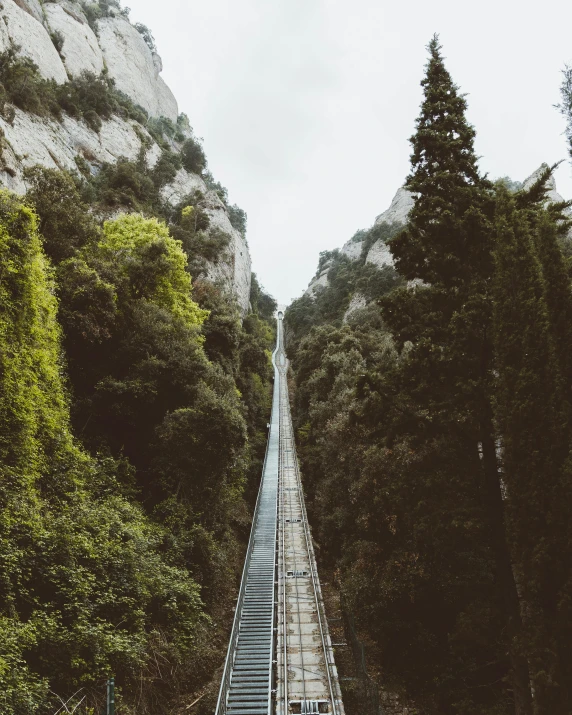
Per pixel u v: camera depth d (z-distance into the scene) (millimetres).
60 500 14539
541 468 8812
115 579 13320
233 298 69188
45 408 15547
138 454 21562
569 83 10695
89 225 24547
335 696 12906
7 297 14297
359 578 17312
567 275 10250
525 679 9680
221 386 26297
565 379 9484
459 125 12625
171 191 77375
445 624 14867
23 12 64562
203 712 12898
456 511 10656
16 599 10492
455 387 11148
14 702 8117
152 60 129250
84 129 62094
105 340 21750
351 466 21234
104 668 10742
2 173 32531
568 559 8367
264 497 33312
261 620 17359
